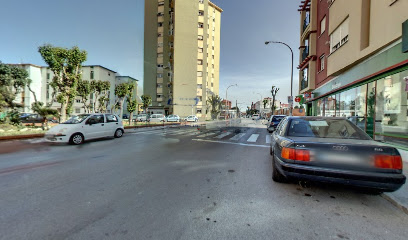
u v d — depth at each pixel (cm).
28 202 297
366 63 838
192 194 334
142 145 848
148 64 4531
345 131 369
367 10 810
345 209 288
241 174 446
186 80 4281
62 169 476
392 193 326
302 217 264
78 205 289
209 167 505
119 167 498
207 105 4772
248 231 230
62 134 832
